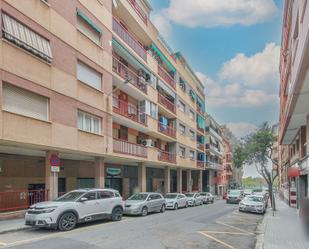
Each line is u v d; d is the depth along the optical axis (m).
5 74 14.49
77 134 19.47
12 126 14.79
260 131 41.94
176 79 41.62
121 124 28.41
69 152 20.27
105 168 29.14
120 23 27.33
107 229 14.83
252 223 19.02
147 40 34.00
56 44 18.00
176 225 16.86
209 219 20.28
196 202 34.62
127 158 26.28
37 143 16.23
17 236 12.64
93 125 21.59
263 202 26.22
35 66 16.36
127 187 32.75
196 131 50.62
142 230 14.73
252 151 41.69
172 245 11.55
